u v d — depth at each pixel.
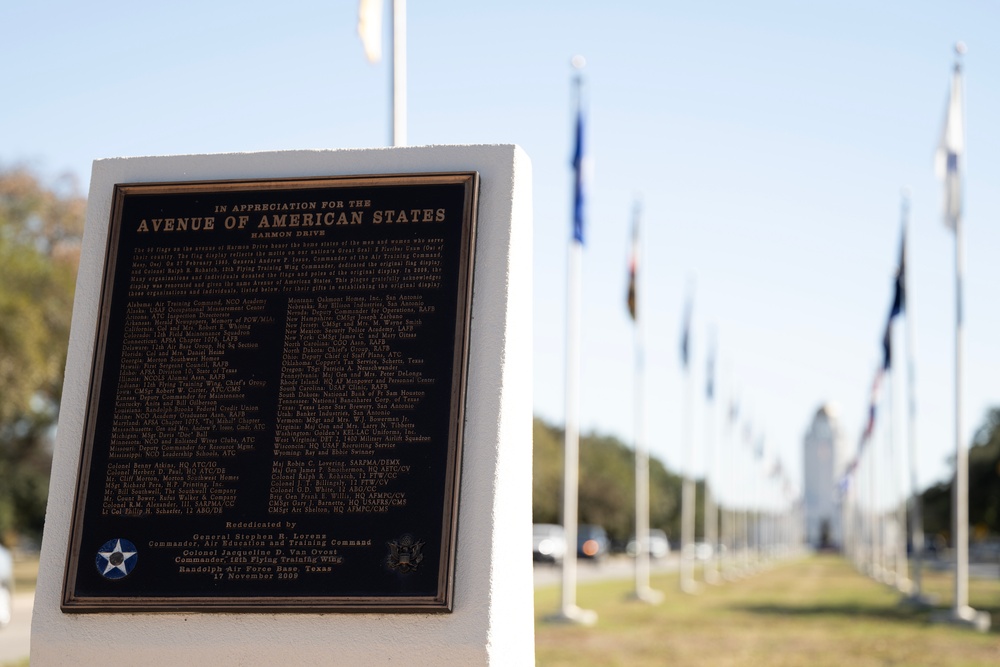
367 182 7.17
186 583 6.70
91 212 7.44
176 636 6.70
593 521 90.12
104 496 6.90
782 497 99.62
